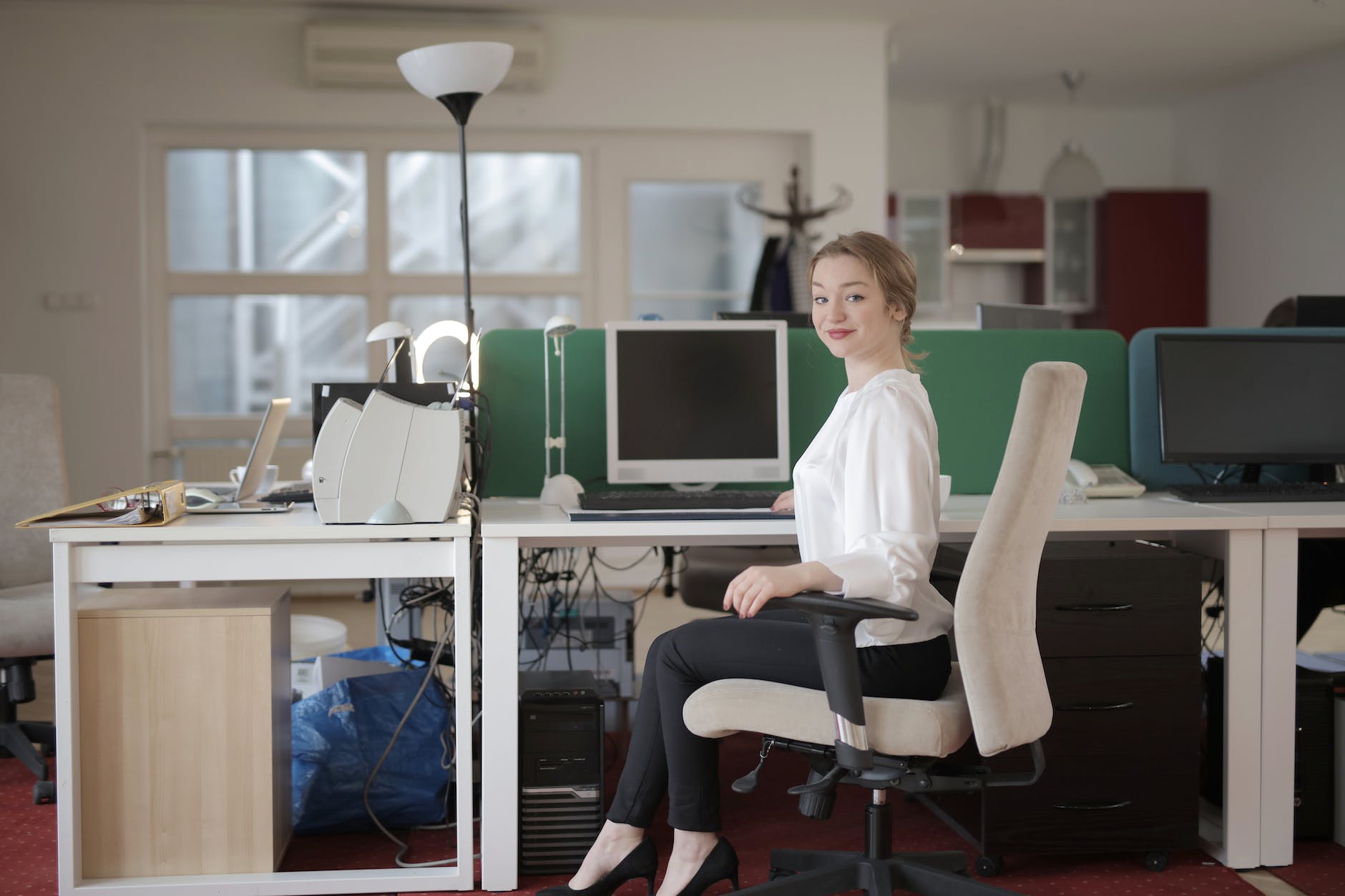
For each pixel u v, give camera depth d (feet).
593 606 10.55
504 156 18.42
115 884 6.74
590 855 6.55
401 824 7.95
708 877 6.22
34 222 17.08
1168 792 7.39
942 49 20.08
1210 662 8.19
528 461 8.84
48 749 9.66
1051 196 21.75
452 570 6.99
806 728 5.64
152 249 17.63
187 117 17.25
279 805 7.23
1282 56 20.71
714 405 8.45
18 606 8.77
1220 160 23.50
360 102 17.54
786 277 18.12
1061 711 7.33
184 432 17.94
